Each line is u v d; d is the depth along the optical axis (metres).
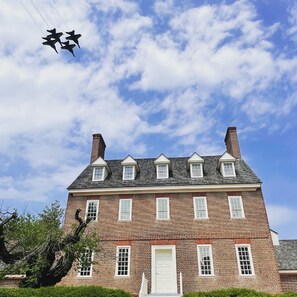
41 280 14.32
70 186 22.98
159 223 20.91
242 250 19.52
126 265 19.70
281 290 17.98
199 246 19.86
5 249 13.76
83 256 15.37
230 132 26.41
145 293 17.34
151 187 22.16
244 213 20.72
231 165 23.53
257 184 21.45
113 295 13.53
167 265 19.75
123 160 24.84
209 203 21.38
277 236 23.53
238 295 14.16
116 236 20.67
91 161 26.22
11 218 13.94
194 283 18.67
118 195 22.42
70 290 13.03
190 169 23.88
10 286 19.16
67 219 21.55
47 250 14.19
